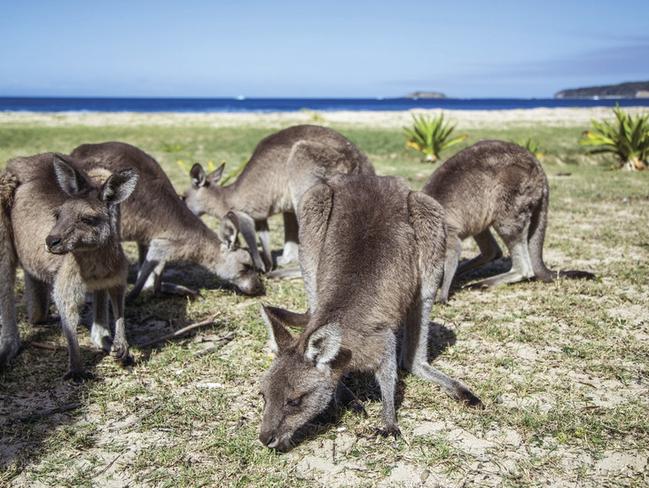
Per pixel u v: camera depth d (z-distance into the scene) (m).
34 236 1.60
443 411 1.41
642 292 2.17
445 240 1.50
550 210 3.59
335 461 1.24
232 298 2.23
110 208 1.51
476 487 1.16
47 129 9.01
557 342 1.77
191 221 2.22
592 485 1.16
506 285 2.27
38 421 1.38
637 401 1.43
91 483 1.18
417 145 6.26
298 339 1.28
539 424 1.34
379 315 1.32
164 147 6.77
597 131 5.98
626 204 3.79
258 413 1.41
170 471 1.21
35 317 1.88
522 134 7.90
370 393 1.51
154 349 1.75
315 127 2.69
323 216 1.52
